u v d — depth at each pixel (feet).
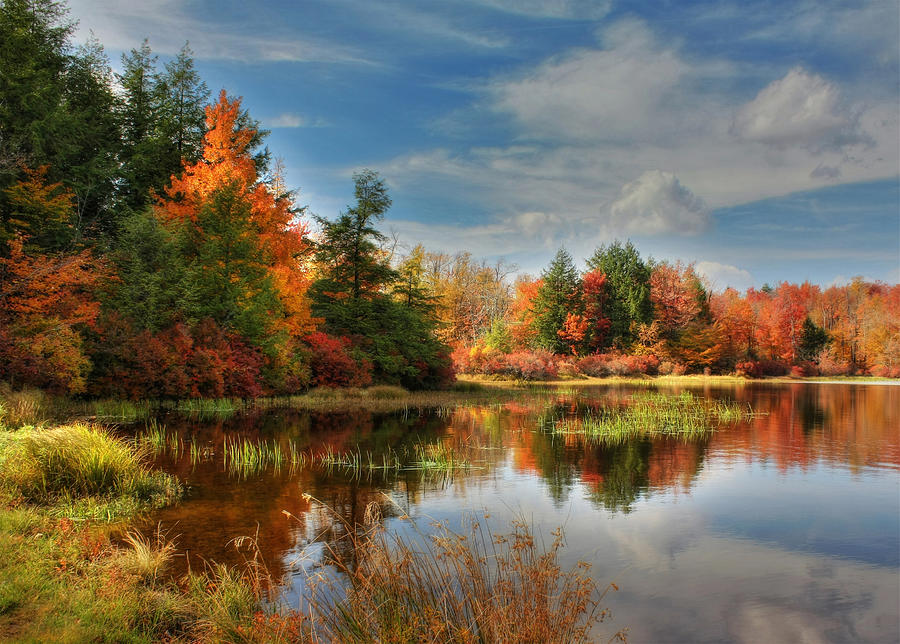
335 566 23.27
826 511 34.35
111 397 73.31
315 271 136.36
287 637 15.53
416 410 86.33
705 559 26.37
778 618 20.68
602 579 23.79
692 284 241.96
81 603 16.65
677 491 38.68
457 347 191.93
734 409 89.71
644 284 229.25
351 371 108.88
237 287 92.53
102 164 101.45
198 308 86.79
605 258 245.24
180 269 87.92
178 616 17.47
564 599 16.39
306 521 29.45
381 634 14.49
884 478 43.09
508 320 238.48
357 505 33.04
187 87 121.08
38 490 29.35
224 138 105.50
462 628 14.30
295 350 102.53
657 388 149.48
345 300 121.39
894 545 28.63
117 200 106.32
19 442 32.50
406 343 119.85
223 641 15.56
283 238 111.65
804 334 252.21
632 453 52.37
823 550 27.86
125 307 80.38
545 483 40.14
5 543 20.30
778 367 221.87
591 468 45.55
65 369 65.21
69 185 96.84
